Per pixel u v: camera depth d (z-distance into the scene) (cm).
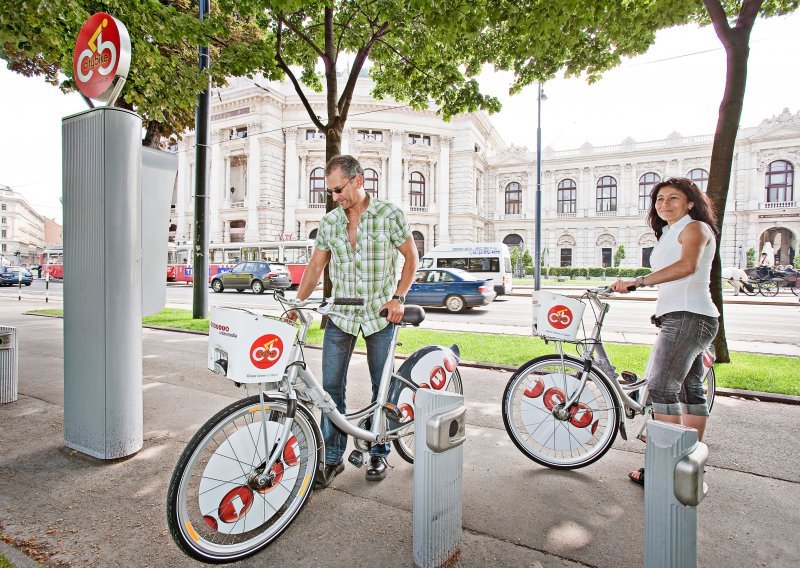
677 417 262
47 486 273
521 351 687
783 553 211
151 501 257
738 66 579
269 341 207
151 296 359
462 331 930
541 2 562
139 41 588
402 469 304
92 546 215
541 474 294
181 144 3828
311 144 3672
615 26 657
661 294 276
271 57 741
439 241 3875
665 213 278
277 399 223
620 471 299
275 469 220
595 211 4200
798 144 3559
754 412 412
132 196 310
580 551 212
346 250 280
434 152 3875
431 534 198
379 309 274
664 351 264
